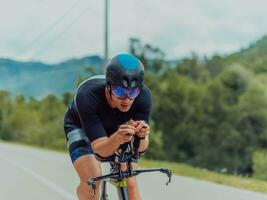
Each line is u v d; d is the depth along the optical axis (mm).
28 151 28938
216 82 75625
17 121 102062
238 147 71188
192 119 76250
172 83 78438
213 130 73812
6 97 129125
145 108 4688
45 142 81562
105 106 4617
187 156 75938
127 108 4379
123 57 4199
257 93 71188
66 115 5285
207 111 74750
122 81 4141
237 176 12914
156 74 83250
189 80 82312
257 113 70875
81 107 4562
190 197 9430
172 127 77375
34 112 104500
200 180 12117
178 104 77062
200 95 76625
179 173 13953
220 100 74438
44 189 10977
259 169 34875
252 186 10703
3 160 20062
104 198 4797
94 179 4125
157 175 13312
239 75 74688
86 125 4574
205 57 92188
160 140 72562
